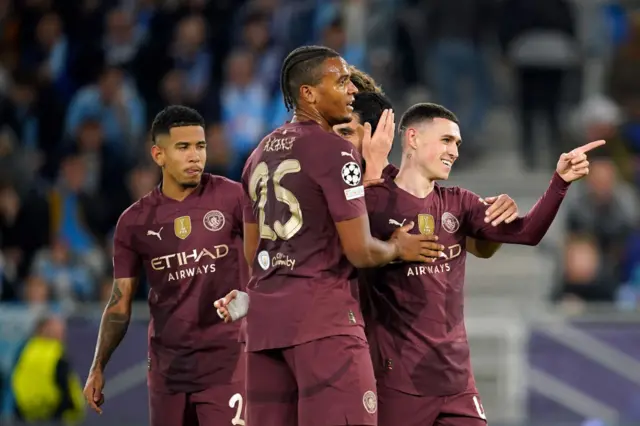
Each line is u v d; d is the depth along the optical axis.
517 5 51.12
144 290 44.00
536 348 41.50
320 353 21.77
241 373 25.33
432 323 23.59
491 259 50.25
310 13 54.25
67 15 57.00
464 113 52.59
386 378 23.62
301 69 22.28
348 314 22.02
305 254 22.00
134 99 52.59
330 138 22.08
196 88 53.28
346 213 21.78
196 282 25.31
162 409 25.55
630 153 53.69
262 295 22.28
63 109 54.53
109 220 48.38
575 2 56.88
